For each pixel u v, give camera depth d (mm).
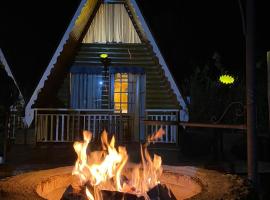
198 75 13359
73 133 11547
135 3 12711
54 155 9523
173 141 11703
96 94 13328
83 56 13703
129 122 12906
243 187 3377
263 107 11188
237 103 5328
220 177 3791
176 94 12812
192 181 3754
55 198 3848
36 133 11273
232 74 13188
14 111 12305
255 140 4715
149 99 13461
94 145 10508
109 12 13812
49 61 12281
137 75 13508
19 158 9281
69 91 13234
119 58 13766
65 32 12266
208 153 9875
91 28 13828
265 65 11773
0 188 3338
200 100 12609
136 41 13820
